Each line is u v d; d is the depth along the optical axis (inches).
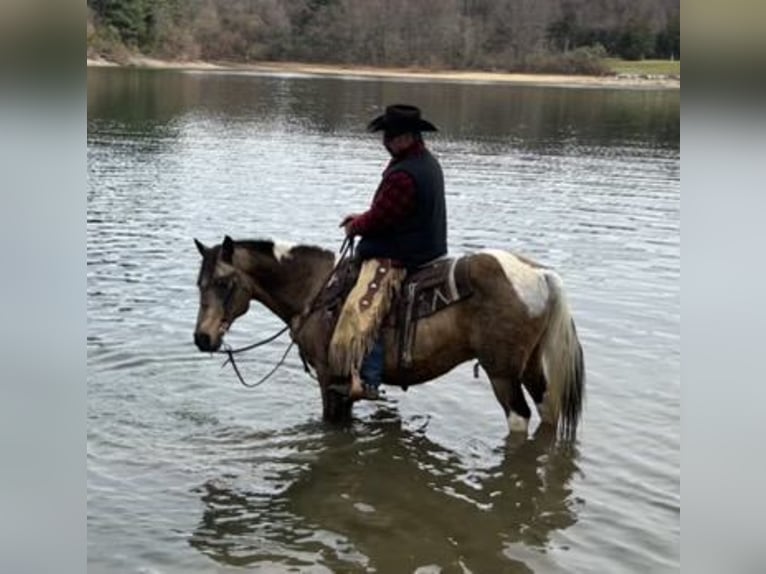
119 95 1815.9
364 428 312.7
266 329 407.2
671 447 298.0
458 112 1729.8
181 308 432.8
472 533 247.4
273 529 248.2
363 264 294.4
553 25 3521.2
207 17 3253.0
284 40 3378.4
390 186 286.5
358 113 1603.1
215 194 756.0
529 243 594.2
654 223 672.4
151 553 234.4
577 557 235.9
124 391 334.6
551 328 286.0
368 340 289.4
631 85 2938.0
